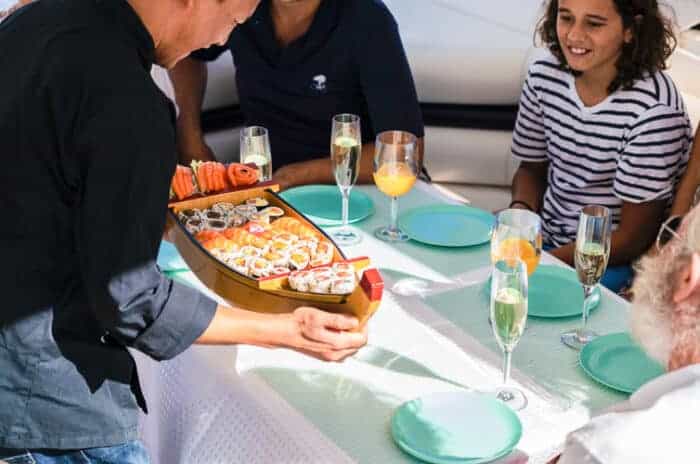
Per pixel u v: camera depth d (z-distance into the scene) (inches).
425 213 80.7
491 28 134.3
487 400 56.3
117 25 51.3
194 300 55.4
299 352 59.0
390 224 78.7
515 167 129.5
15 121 50.3
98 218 49.6
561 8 85.6
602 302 68.8
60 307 54.1
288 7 98.1
